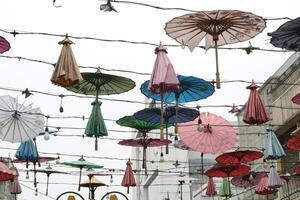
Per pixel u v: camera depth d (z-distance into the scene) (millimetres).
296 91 17922
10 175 11664
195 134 10930
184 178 20594
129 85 9438
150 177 36188
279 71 19828
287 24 7578
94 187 13180
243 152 12508
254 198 21547
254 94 9602
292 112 18047
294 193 18359
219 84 7680
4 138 10008
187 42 7762
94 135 9656
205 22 7398
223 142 10914
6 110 9852
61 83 7617
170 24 7398
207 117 11094
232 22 7426
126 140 11562
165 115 9914
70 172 13477
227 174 13203
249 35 7758
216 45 7684
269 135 12711
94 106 9727
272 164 14250
